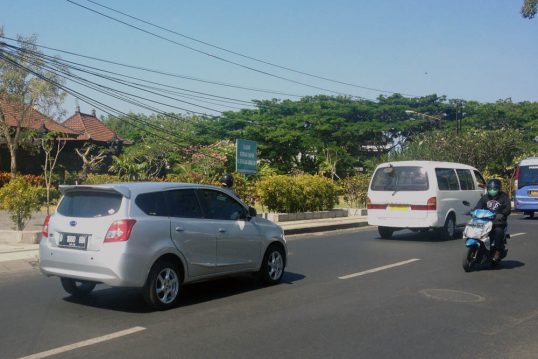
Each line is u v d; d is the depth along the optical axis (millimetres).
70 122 38562
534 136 60469
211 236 7922
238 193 20656
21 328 6367
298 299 7992
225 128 66250
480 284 9164
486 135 37625
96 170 35875
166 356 5418
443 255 12430
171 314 7070
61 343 5805
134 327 6434
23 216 13781
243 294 8320
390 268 10680
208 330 6348
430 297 8156
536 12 23000
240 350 5633
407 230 18531
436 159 36719
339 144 58375
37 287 8656
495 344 5926
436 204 14820
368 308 7465
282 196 20938
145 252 7020
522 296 8281
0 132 28922
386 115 66750
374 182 15641
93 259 6918
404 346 5828
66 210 7422
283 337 6102
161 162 38469
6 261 10625
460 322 6793
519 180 25031
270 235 9023
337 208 25047
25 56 23328
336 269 10562
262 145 43531
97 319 6789
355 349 5711
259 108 71188
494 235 10547
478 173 17547
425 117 63656
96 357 5375
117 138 38531
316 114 62406
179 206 7703
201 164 31688
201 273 7820
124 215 6992
